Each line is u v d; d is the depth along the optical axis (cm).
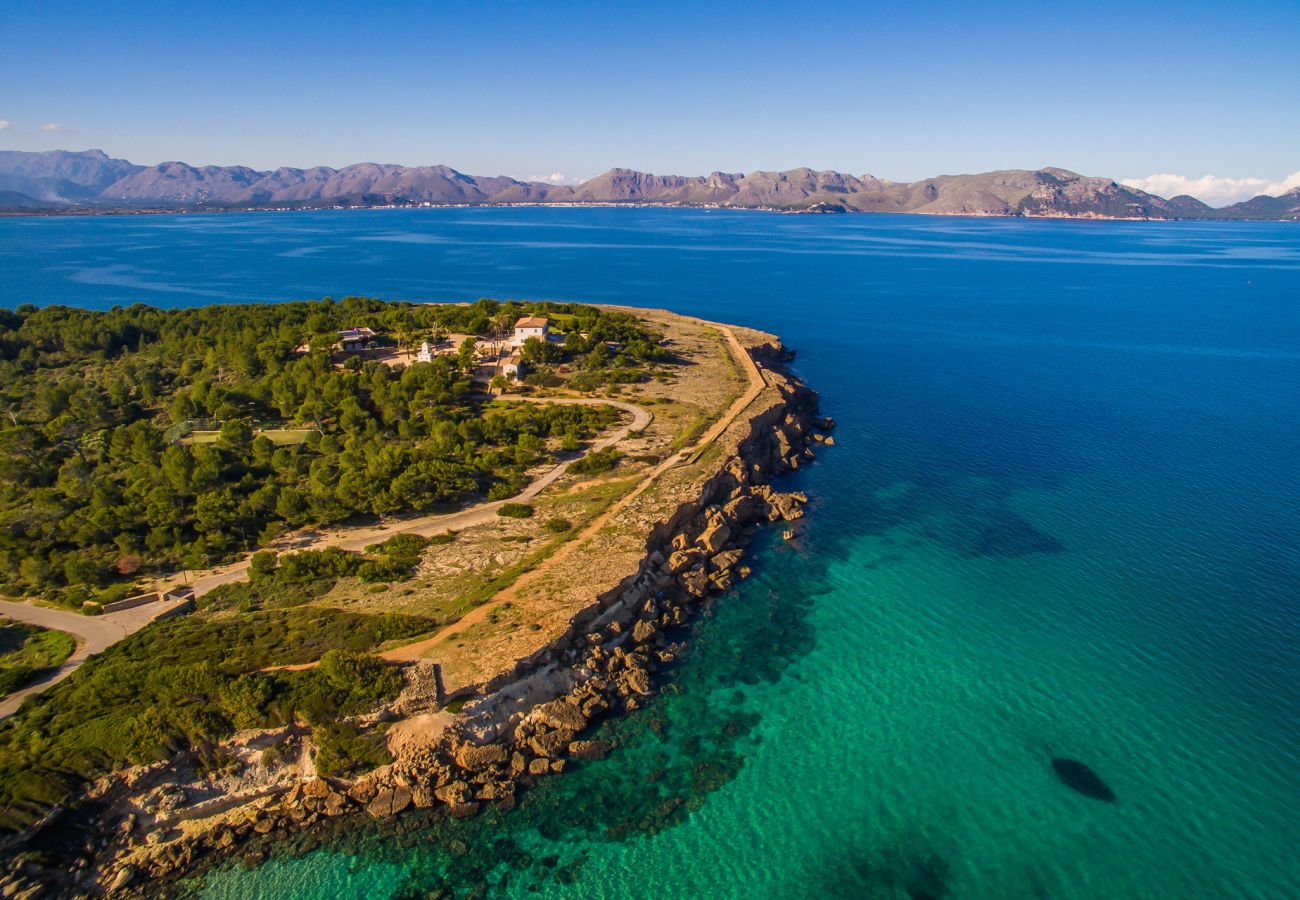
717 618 6781
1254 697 5644
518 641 5653
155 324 14612
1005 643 6350
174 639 5753
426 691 5144
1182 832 4600
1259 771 5006
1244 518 8338
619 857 4500
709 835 4647
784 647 6372
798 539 8144
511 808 4800
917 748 5278
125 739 4659
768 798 4897
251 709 4884
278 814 4700
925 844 4581
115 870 4325
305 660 5466
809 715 5603
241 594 6531
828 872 4422
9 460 8712
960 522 8450
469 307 16200
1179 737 5297
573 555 6925
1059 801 4831
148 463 8694
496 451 9269
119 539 7206
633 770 5106
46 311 14888
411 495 8056
